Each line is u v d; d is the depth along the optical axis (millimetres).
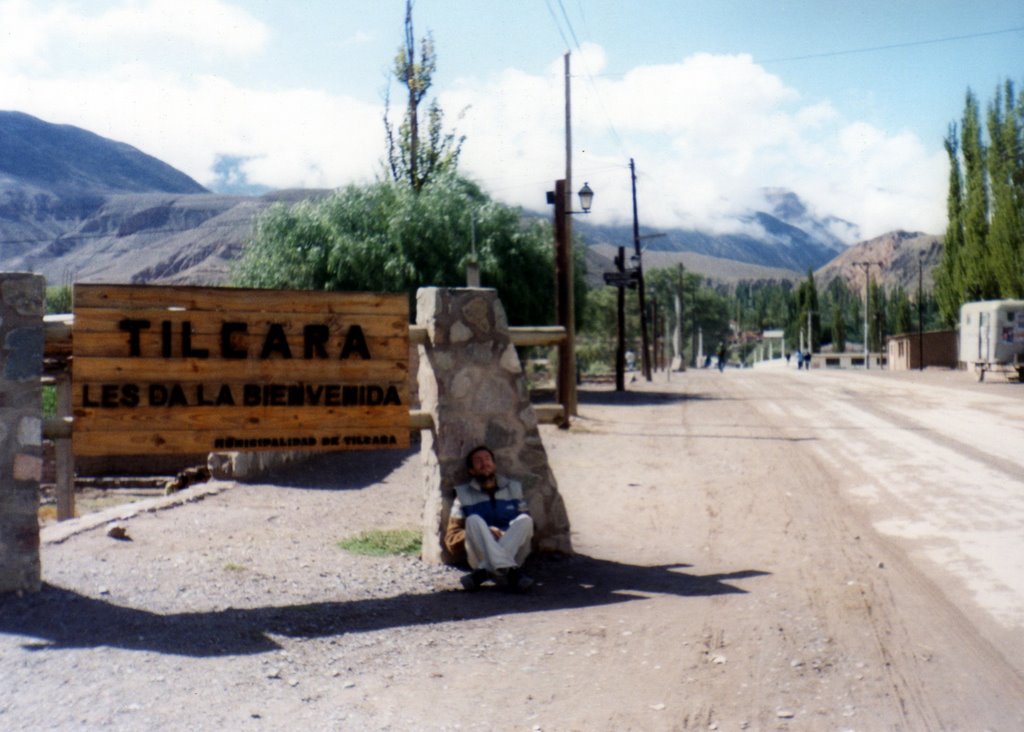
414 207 27609
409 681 5547
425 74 32531
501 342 8852
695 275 167125
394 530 10109
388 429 8117
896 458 16234
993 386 37438
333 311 7977
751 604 7266
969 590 7660
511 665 5852
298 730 4770
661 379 54219
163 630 6262
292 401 7832
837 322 138500
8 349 6887
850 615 6930
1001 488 12844
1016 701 5211
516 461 8859
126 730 4691
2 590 6777
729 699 5262
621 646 6227
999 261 52562
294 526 10227
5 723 4727
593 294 93875
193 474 14672
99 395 7297
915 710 5082
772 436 20156
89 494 20234
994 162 52781
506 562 7613
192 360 7555
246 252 28016
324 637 6340
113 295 7363
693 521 11031
